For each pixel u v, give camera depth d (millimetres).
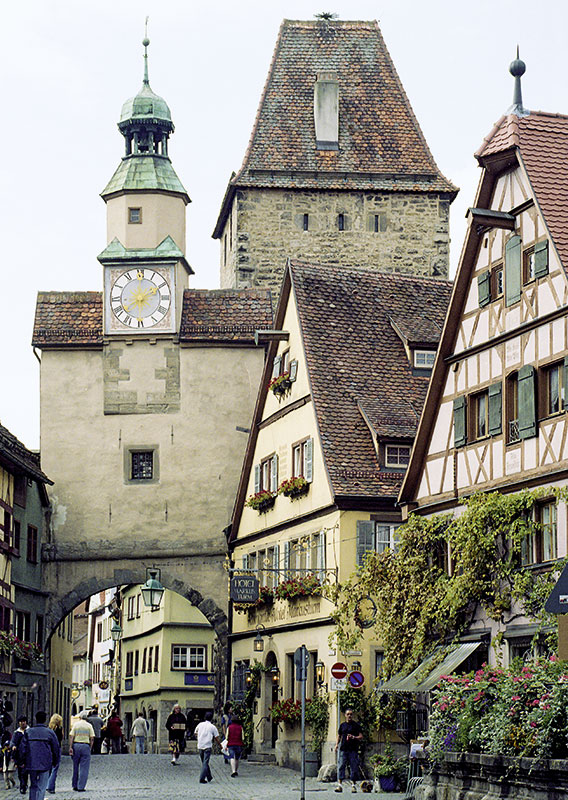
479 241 30609
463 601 29453
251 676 42438
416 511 32562
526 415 28188
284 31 53844
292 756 38406
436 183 52094
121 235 47656
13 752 29109
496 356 29719
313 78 53188
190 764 39719
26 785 29172
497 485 29172
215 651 46188
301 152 51969
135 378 47219
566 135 29547
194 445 46969
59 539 46750
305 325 40250
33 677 44594
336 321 40812
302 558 39469
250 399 47250
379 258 51594
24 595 44062
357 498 36469
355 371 39656
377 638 34594
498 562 28531
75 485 46938
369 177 51812
